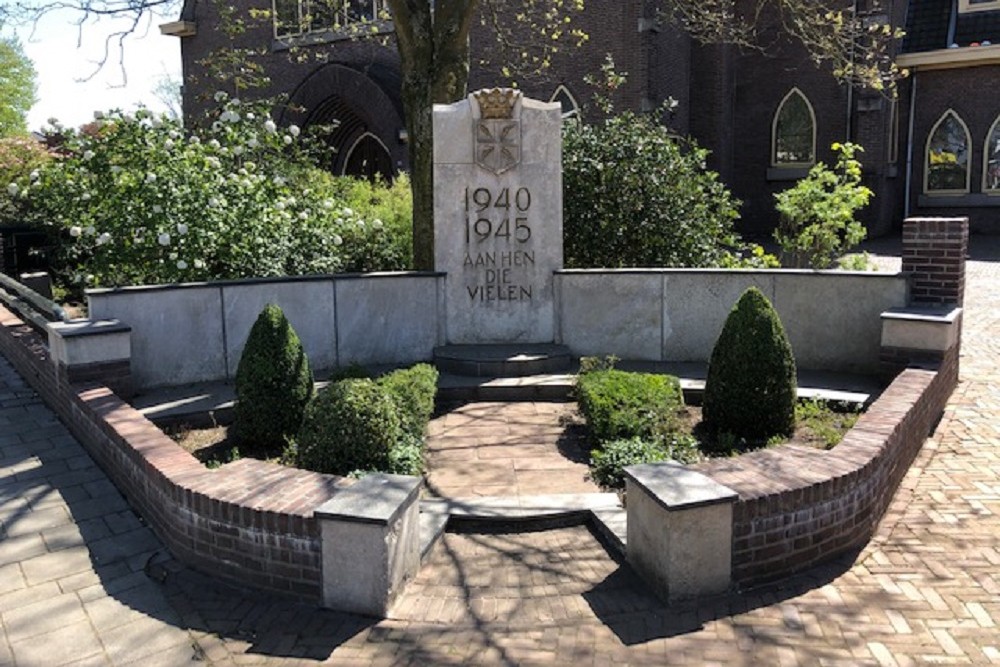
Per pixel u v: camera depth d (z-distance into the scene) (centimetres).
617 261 1144
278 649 403
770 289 876
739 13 2456
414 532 465
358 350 895
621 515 521
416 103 1055
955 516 537
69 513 568
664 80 2144
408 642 405
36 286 1252
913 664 376
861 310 839
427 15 1050
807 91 2442
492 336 932
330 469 577
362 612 432
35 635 421
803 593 443
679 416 700
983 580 454
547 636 407
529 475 605
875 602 432
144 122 988
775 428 655
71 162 1023
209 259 966
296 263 1042
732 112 2527
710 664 379
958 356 847
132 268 991
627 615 424
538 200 920
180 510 488
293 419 657
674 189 1136
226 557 468
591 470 605
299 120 2303
